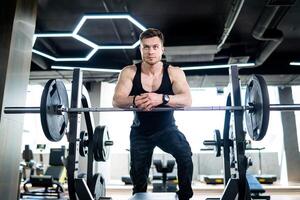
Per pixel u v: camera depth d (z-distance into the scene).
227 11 4.51
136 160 1.89
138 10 4.51
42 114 1.67
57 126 1.87
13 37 2.94
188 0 4.24
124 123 8.35
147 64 1.80
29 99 8.31
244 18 4.77
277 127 8.12
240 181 1.70
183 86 1.78
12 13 2.96
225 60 6.27
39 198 5.23
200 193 5.98
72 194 1.77
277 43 4.75
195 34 5.27
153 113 1.85
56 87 1.83
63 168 6.03
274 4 3.65
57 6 4.41
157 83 1.82
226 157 2.39
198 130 8.36
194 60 5.62
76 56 6.34
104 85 7.79
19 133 3.06
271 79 6.98
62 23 4.96
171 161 5.08
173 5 4.38
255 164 7.98
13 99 2.92
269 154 8.05
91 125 2.40
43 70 6.50
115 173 8.09
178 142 1.86
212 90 8.40
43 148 7.21
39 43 5.57
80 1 4.27
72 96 1.85
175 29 5.12
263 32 4.46
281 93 7.98
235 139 1.77
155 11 4.55
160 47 1.79
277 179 7.82
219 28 5.05
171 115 1.91
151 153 1.93
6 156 2.81
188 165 1.86
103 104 7.65
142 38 1.78
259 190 4.52
